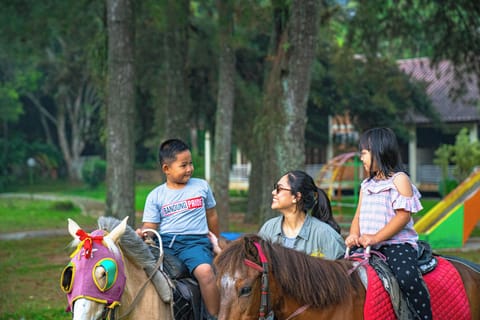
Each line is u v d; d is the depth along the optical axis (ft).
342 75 65.98
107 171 36.55
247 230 55.62
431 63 55.42
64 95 130.82
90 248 11.55
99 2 47.01
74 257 11.71
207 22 61.21
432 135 96.43
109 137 36.32
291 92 34.45
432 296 13.03
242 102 62.90
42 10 45.32
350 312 12.17
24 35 48.03
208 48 61.98
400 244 13.15
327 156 95.55
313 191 14.51
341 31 63.26
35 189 124.47
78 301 11.18
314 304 11.89
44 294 30.17
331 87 69.97
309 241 14.26
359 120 76.69
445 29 52.34
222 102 51.49
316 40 34.45
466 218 45.62
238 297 10.78
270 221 15.10
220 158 51.72
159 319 13.50
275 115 35.17
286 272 11.59
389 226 12.74
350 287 12.34
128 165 36.27
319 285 11.87
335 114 74.54
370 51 55.21
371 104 72.43
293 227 14.57
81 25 50.65
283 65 34.73
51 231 55.67
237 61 64.75
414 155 91.76
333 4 55.52
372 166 13.39
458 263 14.60
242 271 10.89
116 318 12.17
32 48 52.08
